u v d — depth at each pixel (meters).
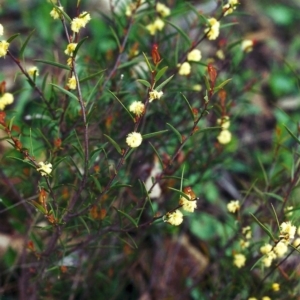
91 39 1.03
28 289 0.76
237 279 0.72
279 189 0.73
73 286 0.76
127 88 0.78
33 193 0.75
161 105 0.74
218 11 0.81
